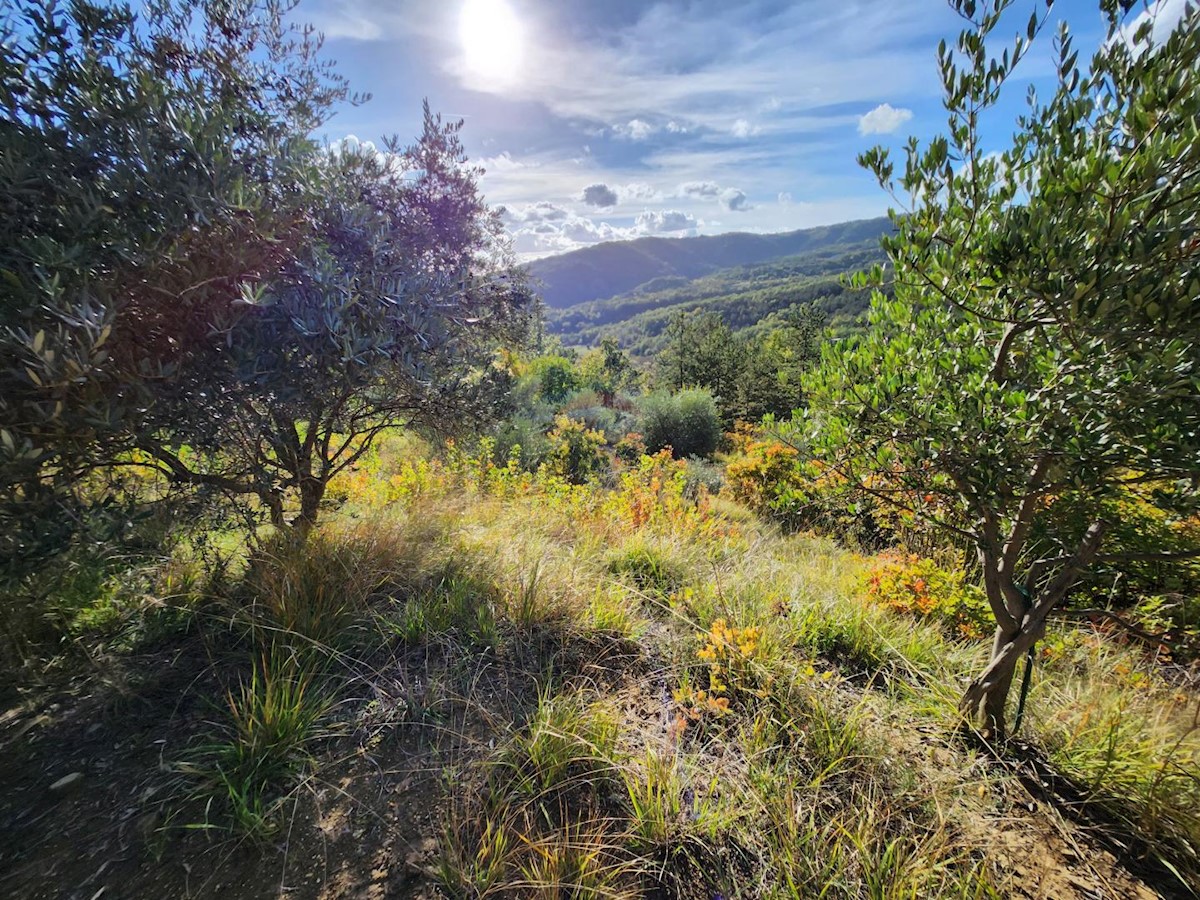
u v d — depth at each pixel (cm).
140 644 223
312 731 186
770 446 826
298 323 198
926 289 198
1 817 151
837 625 298
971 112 158
